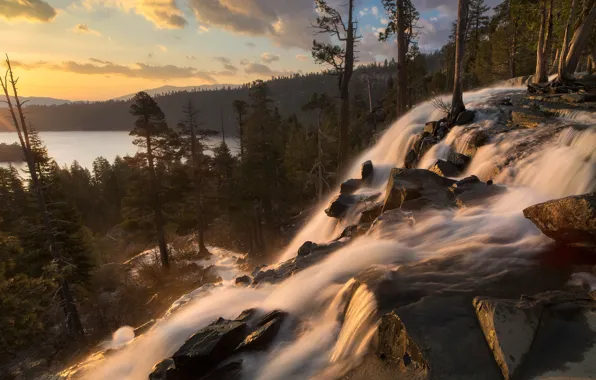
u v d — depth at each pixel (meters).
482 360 3.88
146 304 25.11
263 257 31.80
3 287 15.80
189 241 43.53
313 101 35.81
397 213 9.33
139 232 33.03
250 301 8.61
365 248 7.97
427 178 10.95
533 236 6.69
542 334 3.97
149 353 8.16
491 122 14.27
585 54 28.33
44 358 18.72
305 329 6.39
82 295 26.09
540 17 25.11
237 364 5.82
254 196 37.72
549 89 17.45
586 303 4.32
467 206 8.92
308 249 10.78
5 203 42.75
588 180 7.85
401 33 23.78
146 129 29.38
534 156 10.14
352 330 5.43
